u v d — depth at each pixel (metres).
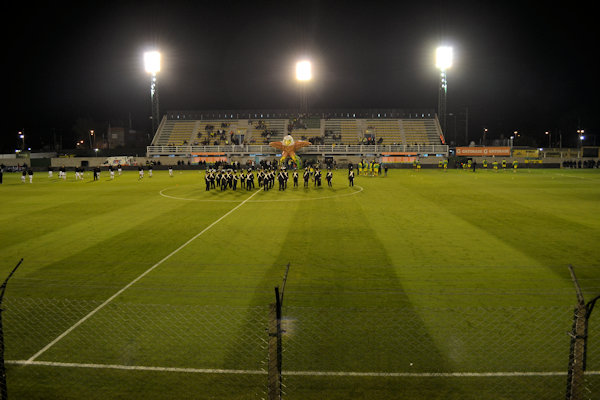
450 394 6.59
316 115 81.12
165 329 8.91
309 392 6.63
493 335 8.45
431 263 13.62
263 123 80.38
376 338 8.36
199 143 76.25
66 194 34.06
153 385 6.95
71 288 11.51
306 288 11.34
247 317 9.47
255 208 25.83
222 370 7.34
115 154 83.38
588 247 15.62
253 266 13.48
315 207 26.00
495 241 16.67
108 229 19.78
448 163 66.75
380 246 16.02
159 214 23.98
